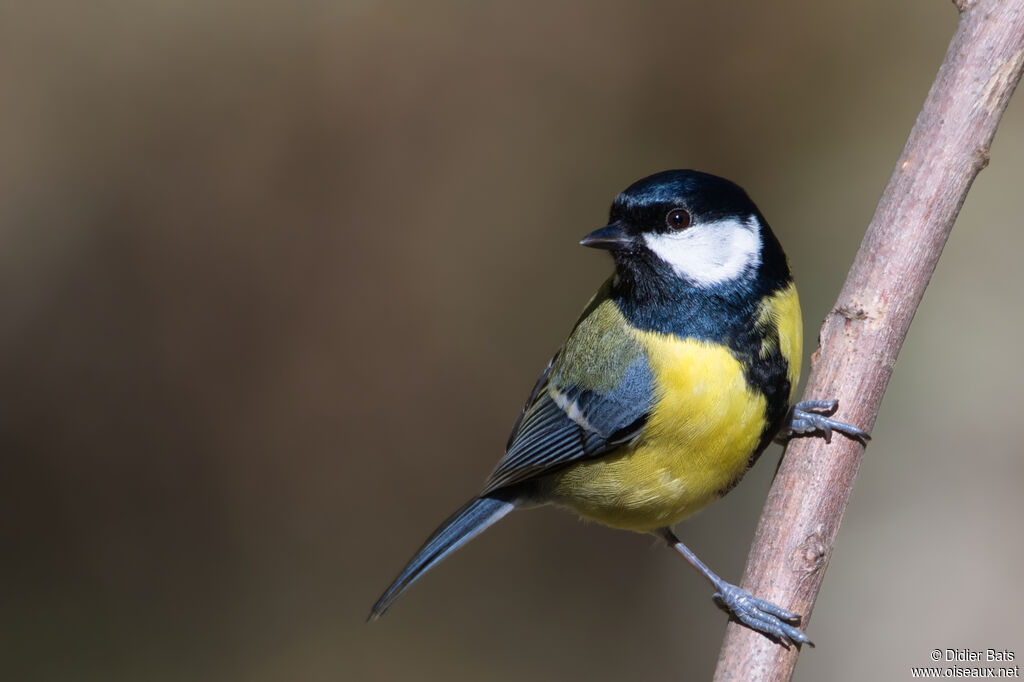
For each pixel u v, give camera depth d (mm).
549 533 12648
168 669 11703
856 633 10180
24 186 13242
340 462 13039
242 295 13227
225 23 13555
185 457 12930
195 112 13484
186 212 13312
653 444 5977
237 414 13039
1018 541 10172
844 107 12906
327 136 13461
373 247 13375
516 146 13484
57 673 11602
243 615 12281
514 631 12023
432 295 13273
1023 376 10742
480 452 12930
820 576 4738
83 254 13180
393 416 13094
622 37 13336
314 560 12664
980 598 9984
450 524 6848
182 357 13078
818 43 12969
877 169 12531
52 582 12422
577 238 13250
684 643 11555
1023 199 11570
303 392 13117
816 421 4852
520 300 13203
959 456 10695
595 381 6188
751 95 13102
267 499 12898
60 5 13492
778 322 5828
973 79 4730
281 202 13383
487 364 13102
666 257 5938
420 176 13469
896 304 4797
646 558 12148
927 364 11062
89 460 12820
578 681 11547
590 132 13422
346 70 13469
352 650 11867
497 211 13414
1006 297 11141
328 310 13242
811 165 12859
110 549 12625
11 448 12750
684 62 13242
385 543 12727
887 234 4844
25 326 12969
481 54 13523
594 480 6320
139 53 13555
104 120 13422
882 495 10773
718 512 11812
